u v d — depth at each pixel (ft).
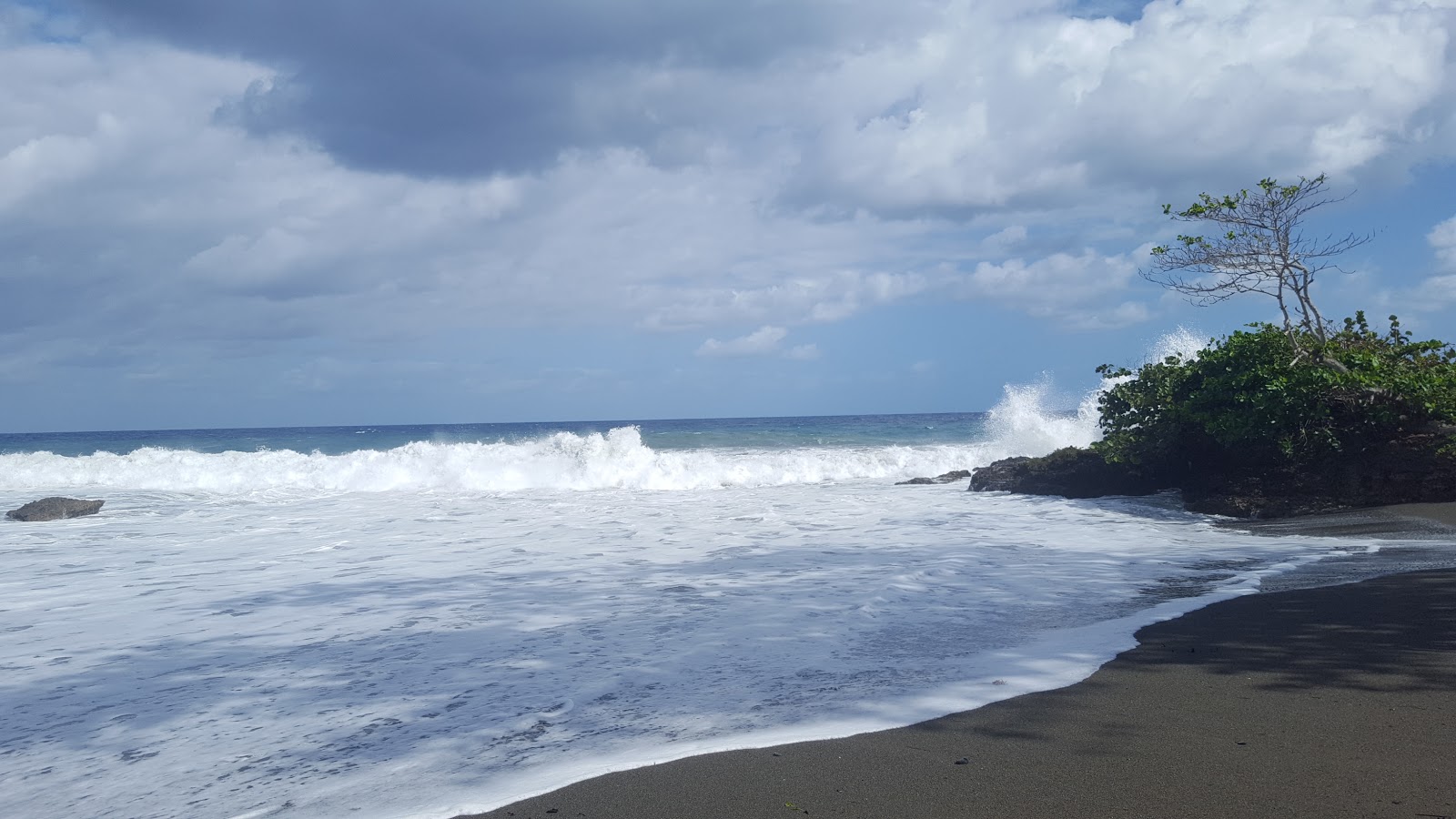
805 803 12.53
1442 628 20.20
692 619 24.06
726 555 34.50
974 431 142.72
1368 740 13.85
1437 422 41.75
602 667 19.80
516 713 17.03
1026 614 23.67
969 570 30.30
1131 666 18.34
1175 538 37.09
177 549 39.14
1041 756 13.83
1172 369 51.16
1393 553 30.89
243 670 20.38
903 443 120.78
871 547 35.73
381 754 15.23
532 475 67.92
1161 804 12.00
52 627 24.81
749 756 14.33
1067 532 38.99
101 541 41.83
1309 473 44.16
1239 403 46.14
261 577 31.89
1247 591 25.46
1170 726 14.83
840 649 20.66
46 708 18.11
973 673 18.34
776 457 77.00
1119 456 50.06
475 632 23.26
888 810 12.19
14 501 62.13
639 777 13.69
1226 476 47.06
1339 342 49.98
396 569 32.99
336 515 50.70
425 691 18.52
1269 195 47.96
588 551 36.40
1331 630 20.44
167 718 17.39
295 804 13.41
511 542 39.17
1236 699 16.03
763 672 19.07
